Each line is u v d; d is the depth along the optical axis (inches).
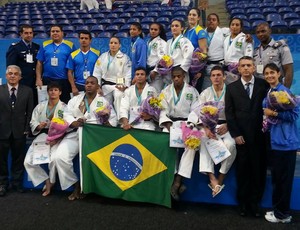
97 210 136.8
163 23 339.3
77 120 151.8
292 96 119.3
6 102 151.6
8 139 152.1
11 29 345.7
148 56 177.8
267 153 134.0
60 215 131.6
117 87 173.5
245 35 163.3
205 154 136.6
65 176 146.5
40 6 479.2
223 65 169.6
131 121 152.4
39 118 157.5
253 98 130.3
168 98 153.3
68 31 337.4
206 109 133.0
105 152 147.5
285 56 147.4
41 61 187.2
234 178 140.7
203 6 431.5
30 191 157.8
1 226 122.5
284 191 122.0
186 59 163.6
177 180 139.7
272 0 404.5
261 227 121.3
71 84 184.5
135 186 143.0
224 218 129.3
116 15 391.2
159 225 123.3
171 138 139.1
